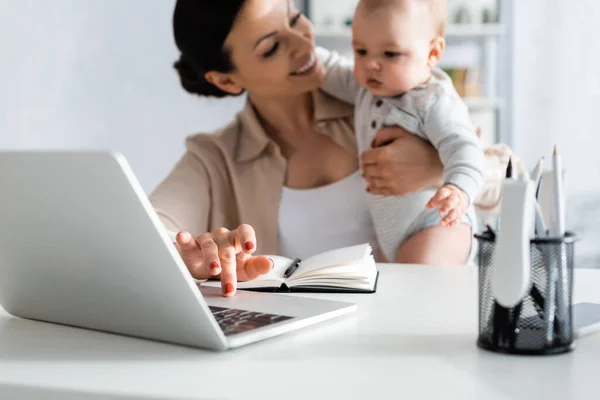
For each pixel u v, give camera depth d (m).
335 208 1.77
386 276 1.10
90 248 0.66
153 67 3.68
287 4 1.69
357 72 1.61
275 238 1.77
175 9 1.77
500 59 4.05
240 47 1.69
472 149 1.46
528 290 0.62
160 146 3.73
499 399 0.51
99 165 0.58
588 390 0.53
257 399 0.52
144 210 0.58
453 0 3.98
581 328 0.69
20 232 0.72
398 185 1.57
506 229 0.60
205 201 1.80
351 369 0.59
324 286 0.95
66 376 0.59
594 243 4.05
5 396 0.57
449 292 0.95
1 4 3.21
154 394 0.53
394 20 1.53
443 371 0.58
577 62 4.07
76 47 3.49
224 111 3.77
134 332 0.71
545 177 1.43
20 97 3.29
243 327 0.70
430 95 1.56
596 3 4.04
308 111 1.80
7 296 0.82
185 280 0.61
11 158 0.65
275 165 1.79
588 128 4.09
